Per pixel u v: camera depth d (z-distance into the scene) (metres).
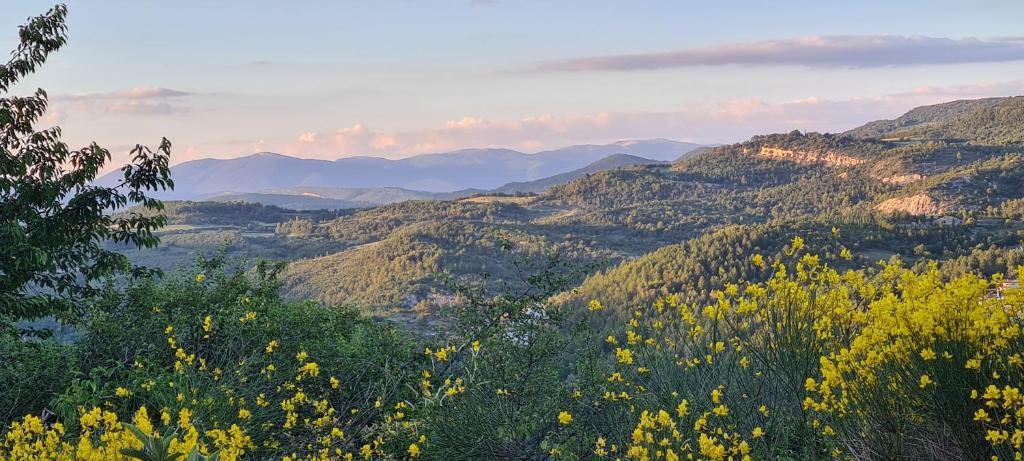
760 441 3.54
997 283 3.32
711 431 3.57
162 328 7.53
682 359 4.29
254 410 5.44
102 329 7.29
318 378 6.28
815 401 3.67
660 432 3.48
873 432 3.30
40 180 9.25
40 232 8.90
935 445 3.23
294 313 8.05
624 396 4.23
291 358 6.91
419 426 4.62
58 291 8.86
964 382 3.05
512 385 4.75
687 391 3.98
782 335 3.81
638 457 3.31
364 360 6.63
